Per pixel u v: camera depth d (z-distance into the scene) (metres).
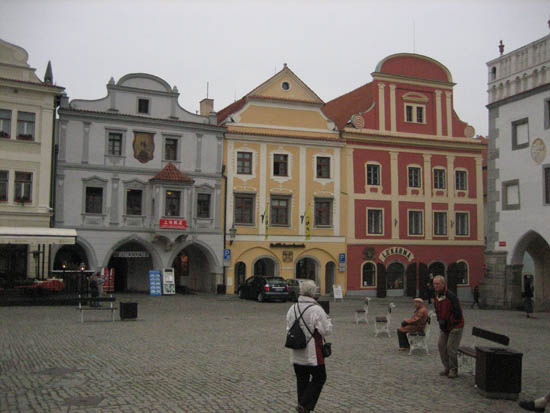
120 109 38.84
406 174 46.97
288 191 43.38
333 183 44.78
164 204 38.72
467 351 11.87
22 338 16.81
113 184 38.28
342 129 45.31
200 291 43.16
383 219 45.94
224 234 41.28
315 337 8.16
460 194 48.62
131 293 39.75
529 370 13.09
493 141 35.53
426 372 12.40
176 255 40.78
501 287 34.22
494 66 35.66
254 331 19.44
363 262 45.12
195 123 40.66
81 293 29.02
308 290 8.36
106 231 37.84
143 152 39.19
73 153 37.31
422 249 46.97
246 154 42.56
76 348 15.02
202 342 16.50
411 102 47.59
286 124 43.84
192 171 40.53
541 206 32.06
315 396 8.08
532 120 32.84
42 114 35.66
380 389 10.70
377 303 38.28
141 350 14.82
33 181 35.25
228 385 10.77
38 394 9.91
